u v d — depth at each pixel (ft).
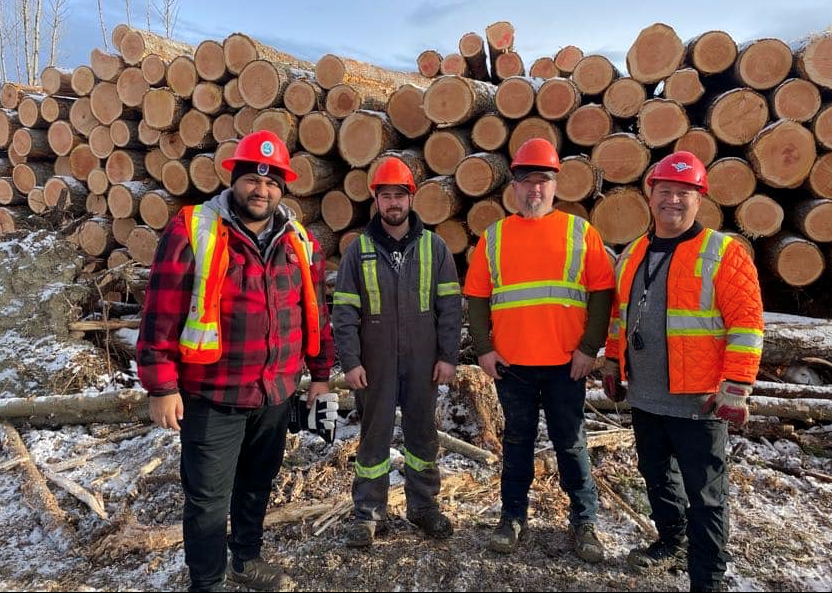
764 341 13.51
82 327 16.22
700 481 7.63
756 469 11.43
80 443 13.16
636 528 9.78
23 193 24.85
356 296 9.12
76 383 14.96
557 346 8.69
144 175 21.79
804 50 14.32
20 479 11.76
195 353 6.97
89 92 21.91
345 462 11.89
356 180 17.56
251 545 8.41
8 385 14.92
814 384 13.43
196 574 7.54
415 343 9.07
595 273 8.71
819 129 14.30
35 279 16.61
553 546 9.23
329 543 9.43
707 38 15.16
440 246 9.34
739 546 9.12
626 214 15.48
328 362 8.77
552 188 8.96
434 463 9.62
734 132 14.87
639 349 8.07
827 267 15.37
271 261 7.57
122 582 8.73
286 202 17.66
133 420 14.01
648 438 8.29
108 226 21.88
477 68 23.98
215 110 19.13
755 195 14.75
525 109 16.11
